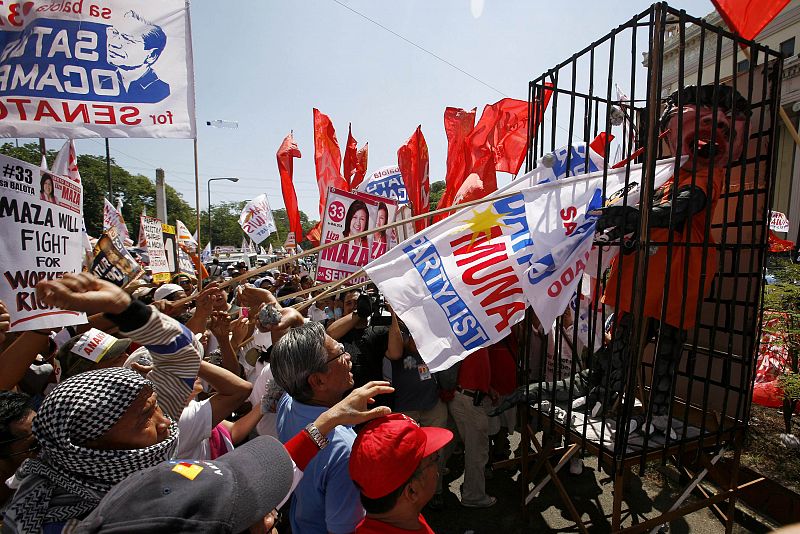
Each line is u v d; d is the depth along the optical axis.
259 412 2.27
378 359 3.42
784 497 2.91
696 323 2.26
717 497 2.56
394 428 1.47
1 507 1.61
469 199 3.69
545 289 2.32
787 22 18.14
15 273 2.08
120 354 2.19
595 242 2.49
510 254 2.39
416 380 3.34
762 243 2.40
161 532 0.88
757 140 2.39
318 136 5.77
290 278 10.30
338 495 1.62
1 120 2.39
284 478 1.17
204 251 16.75
